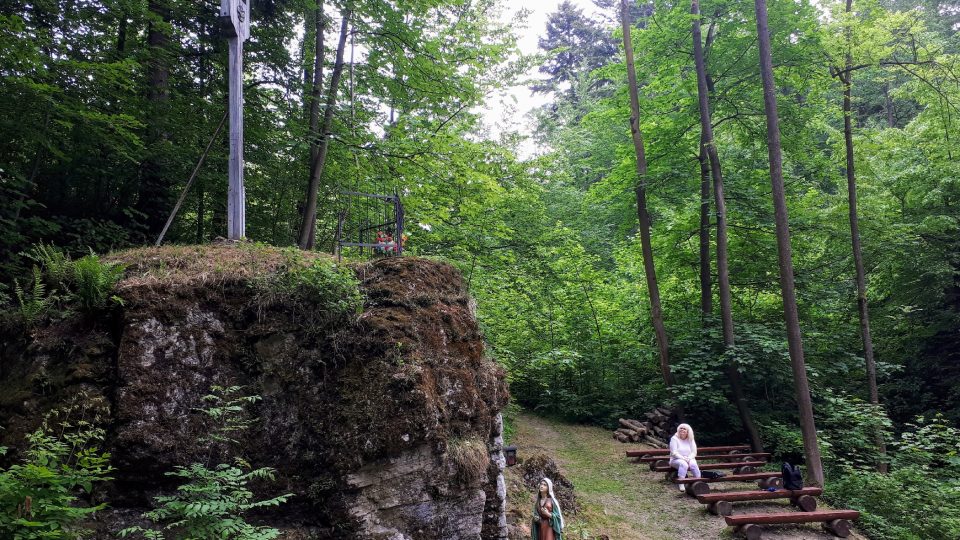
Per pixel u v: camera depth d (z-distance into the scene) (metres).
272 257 6.15
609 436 14.32
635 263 18.53
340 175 11.62
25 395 4.81
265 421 5.32
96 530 4.56
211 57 10.52
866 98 23.92
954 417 14.83
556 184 24.19
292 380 5.45
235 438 5.16
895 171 16.97
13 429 4.68
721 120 15.15
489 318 12.95
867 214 15.26
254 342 5.47
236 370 5.37
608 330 17.06
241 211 7.53
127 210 8.98
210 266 5.77
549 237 16.19
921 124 15.80
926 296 16.23
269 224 12.38
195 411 5.09
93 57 8.27
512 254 14.97
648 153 15.55
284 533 5.00
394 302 5.93
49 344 5.02
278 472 5.21
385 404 5.24
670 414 14.52
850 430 12.55
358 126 11.45
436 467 5.48
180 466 4.67
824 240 16.70
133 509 4.79
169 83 10.34
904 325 16.47
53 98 7.40
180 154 9.64
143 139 9.30
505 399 6.78
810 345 14.54
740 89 14.98
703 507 9.69
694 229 15.72
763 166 16.25
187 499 4.52
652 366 16.62
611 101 16.05
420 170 10.84
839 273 16.48
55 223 7.93
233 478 4.37
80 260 5.25
